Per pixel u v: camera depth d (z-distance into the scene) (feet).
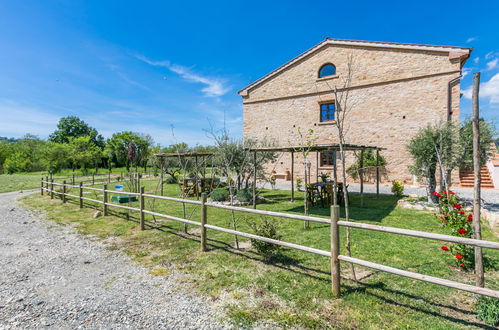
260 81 58.18
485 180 39.73
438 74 40.96
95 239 17.42
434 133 26.50
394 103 44.62
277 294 9.73
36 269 12.65
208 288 10.39
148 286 10.71
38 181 74.54
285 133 55.62
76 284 11.04
